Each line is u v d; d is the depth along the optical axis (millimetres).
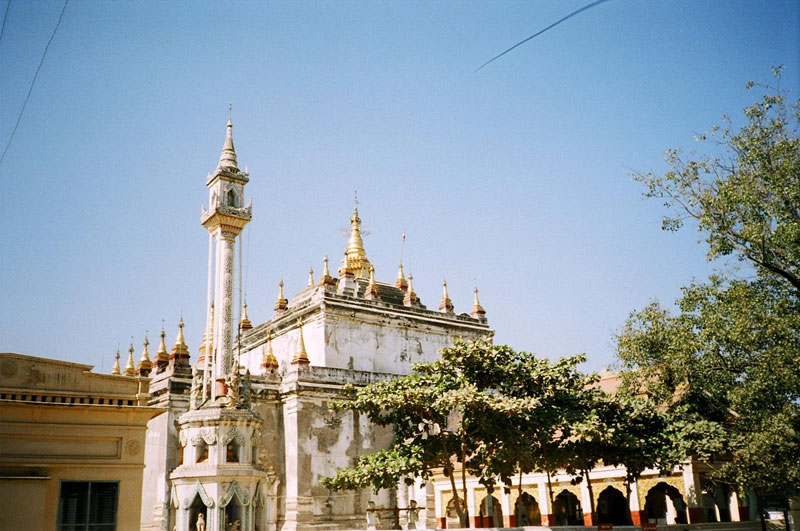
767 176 29641
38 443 27219
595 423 33406
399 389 35062
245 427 43062
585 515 42688
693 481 38312
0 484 25797
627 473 37000
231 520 41688
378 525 49812
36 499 26297
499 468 33875
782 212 29641
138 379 29594
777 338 30359
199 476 41406
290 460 48688
